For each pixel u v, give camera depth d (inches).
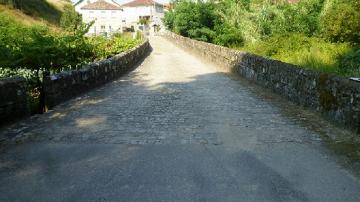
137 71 620.1
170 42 1608.0
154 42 1608.0
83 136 238.1
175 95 389.7
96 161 195.3
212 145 221.9
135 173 179.6
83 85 399.9
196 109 321.4
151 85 461.1
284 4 879.1
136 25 2792.8
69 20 1846.7
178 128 259.1
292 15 772.0
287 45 605.6
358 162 194.5
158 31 2677.2
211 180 172.1
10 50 429.7
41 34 533.6
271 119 285.4
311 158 200.4
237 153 207.9
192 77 542.9
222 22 1222.3
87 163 192.7
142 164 191.0
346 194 159.5
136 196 156.6
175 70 636.1
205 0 1278.3
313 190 163.2
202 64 745.6
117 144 223.1
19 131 248.7
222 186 166.1
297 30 718.5
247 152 209.6
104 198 155.1
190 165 189.8
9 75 360.5
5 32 509.0
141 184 167.8
